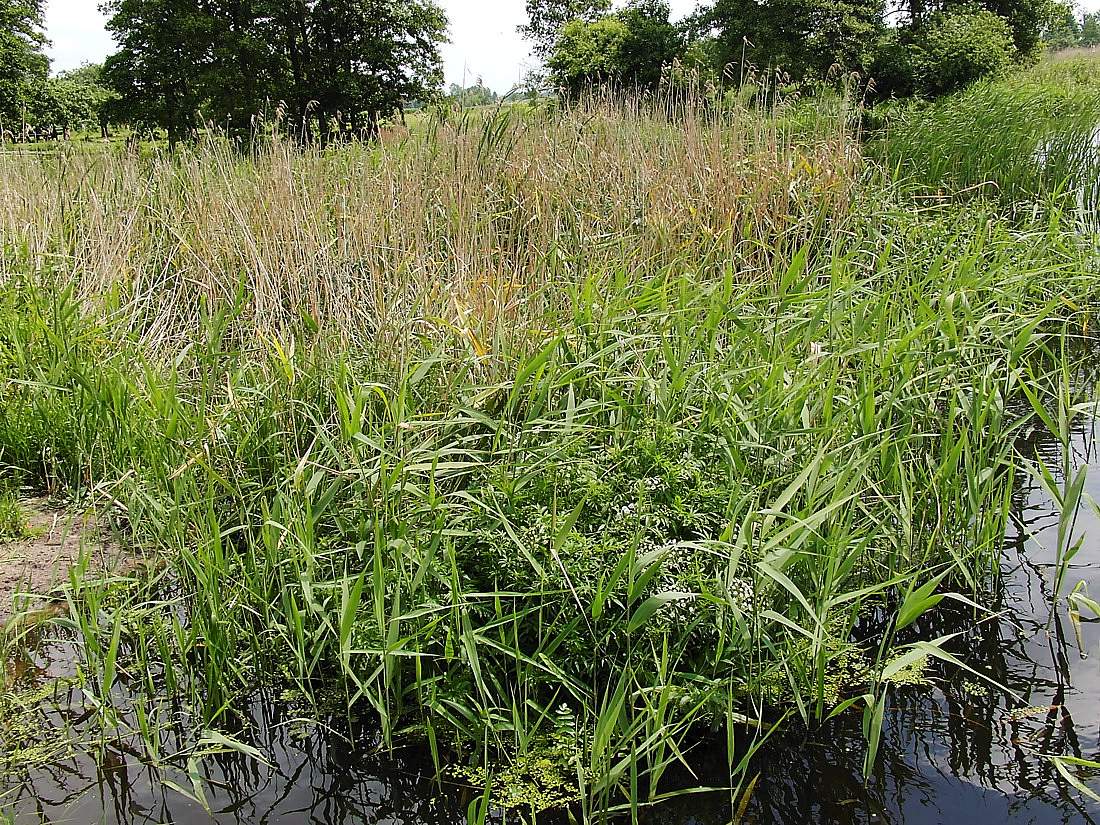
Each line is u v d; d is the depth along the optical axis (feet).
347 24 80.59
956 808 9.07
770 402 12.81
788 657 10.60
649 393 12.94
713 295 14.67
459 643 10.30
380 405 14.51
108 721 10.06
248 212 21.91
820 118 29.40
